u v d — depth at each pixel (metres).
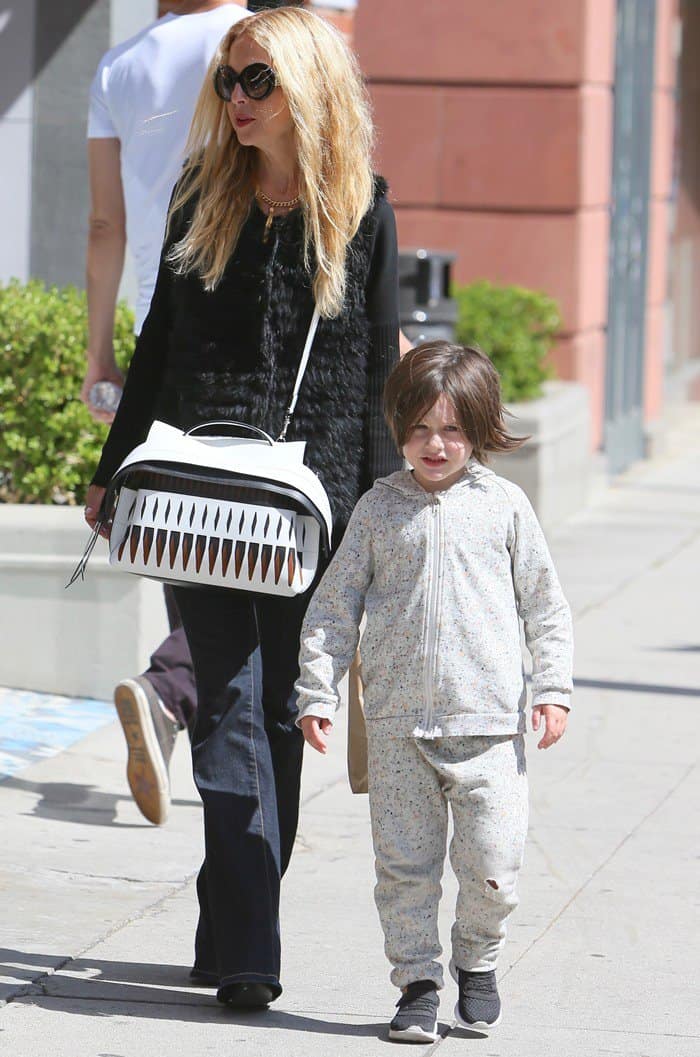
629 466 40.28
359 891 13.55
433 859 10.43
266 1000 10.85
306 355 10.68
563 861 14.43
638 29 38.44
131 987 11.40
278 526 10.36
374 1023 10.89
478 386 10.23
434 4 34.00
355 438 10.86
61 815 15.25
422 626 10.23
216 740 10.86
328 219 10.55
